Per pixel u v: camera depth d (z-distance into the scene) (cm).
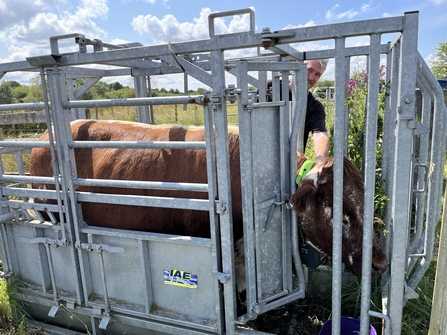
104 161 279
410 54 160
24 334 276
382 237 300
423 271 229
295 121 224
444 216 162
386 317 191
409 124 168
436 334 169
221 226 208
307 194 216
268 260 226
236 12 181
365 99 380
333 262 191
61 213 249
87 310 261
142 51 204
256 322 289
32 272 282
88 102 226
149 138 275
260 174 211
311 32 170
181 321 232
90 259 255
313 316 295
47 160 296
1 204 275
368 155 174
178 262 228
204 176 250
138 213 267
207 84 194
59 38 221
